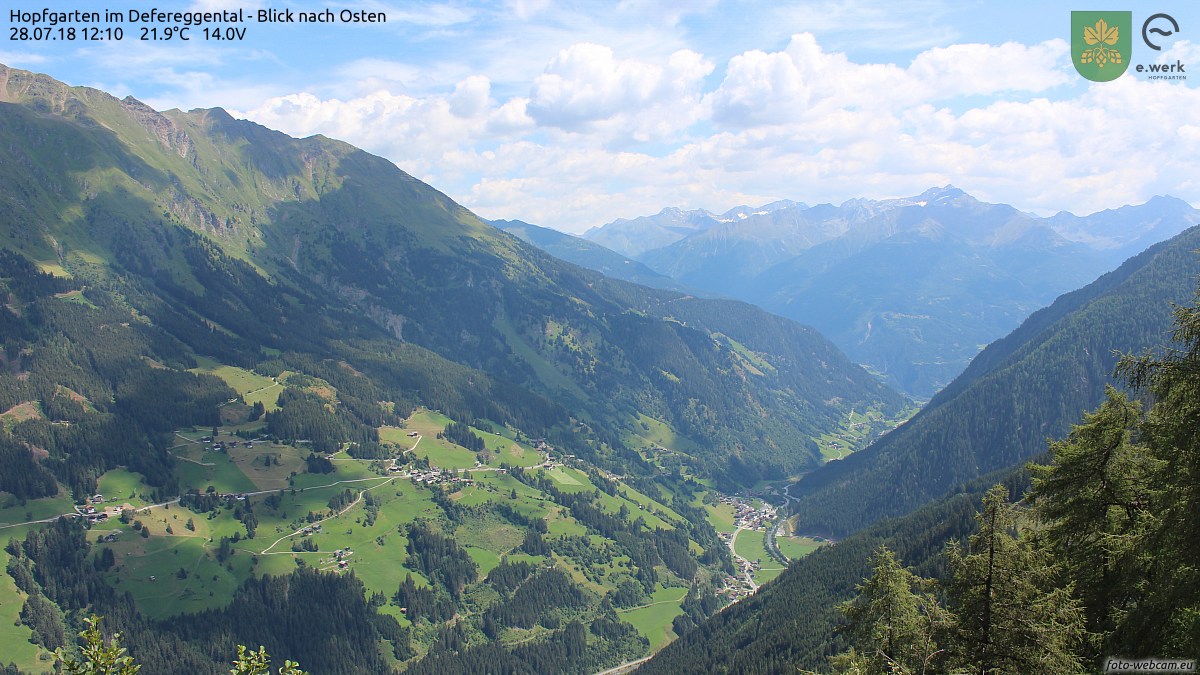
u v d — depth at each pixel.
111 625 183.25
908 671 41.19
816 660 139.38
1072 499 50.22
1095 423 50.00
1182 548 39.12
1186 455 39.59
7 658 167.50
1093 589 47.00
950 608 42.72
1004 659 38.81
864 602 51.44
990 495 40.88
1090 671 41.94
